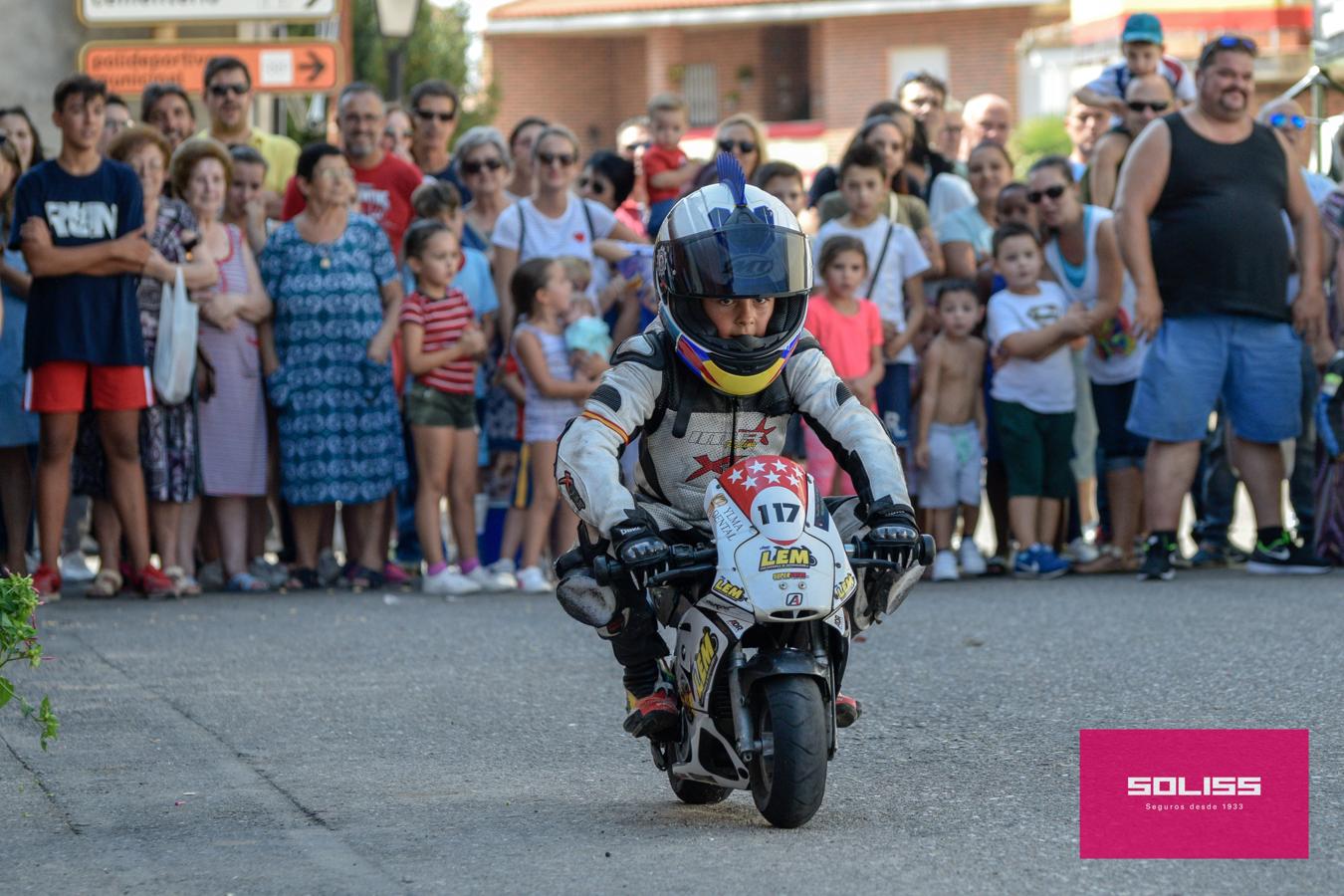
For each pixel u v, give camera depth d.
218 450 35.72
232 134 40.00
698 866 14.93
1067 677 24.16
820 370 17.52
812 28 148.12
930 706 22.48
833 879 14.41
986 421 38.28
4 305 34.56
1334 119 47.22
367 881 14.65
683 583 16.78
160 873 15.07
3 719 22.39
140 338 33.59
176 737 21.25
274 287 36.19
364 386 36.09
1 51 56.03
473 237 39.53
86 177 32.91
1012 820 16.52
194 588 35.72
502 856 15.45
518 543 37.34
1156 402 35.25
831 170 40.62
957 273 39.50
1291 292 38.31
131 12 49.66
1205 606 30.77
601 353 36.12
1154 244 35.53
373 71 92.19
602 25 149.38
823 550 16.05
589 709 22.91
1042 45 133.25
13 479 34.97
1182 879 14.35
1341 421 35.88
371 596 35.38
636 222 44.28
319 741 21.02
